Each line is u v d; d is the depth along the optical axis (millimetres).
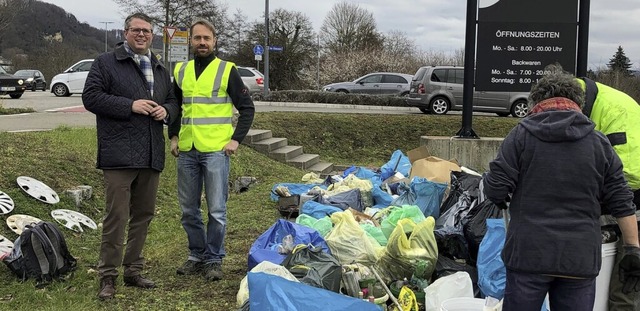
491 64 8844
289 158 12258
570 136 2678
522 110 17672
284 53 47250
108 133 4176
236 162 10586
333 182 8328
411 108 21203
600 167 2713
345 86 25391
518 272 2736
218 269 4738
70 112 14930
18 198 6234
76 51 51781
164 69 4523
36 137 8680
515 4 8703
